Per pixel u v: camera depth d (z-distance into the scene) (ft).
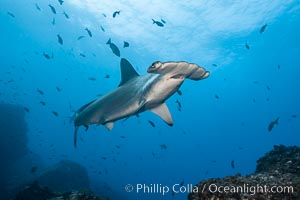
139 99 21.52
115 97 23.47
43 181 64.80
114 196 93.45
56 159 180.65
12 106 81.41
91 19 150.20
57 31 174.40
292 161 21.22
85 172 75.92
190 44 164.76
